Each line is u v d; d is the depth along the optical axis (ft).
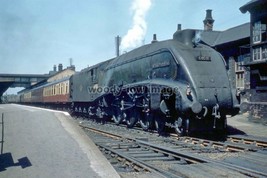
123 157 23.20
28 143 19.44
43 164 16.34
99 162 17.13
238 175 18.04
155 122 40.11
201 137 37.01
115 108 54.19
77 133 22.08
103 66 61.62
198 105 32.81
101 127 50.19
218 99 34.78
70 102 82.17
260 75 58.65
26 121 24.27
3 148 18.40
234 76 76.59
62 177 14.87
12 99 238.89
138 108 44.57
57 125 23.52
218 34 87.45
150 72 42.73
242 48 73.67
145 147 28.09
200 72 35.53
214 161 21.35
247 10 62.28
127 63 50.29
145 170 19.66
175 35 41.57
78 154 18.10
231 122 59.93
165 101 37.09
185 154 23.25
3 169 15.44
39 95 129.90
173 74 37.52
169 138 35.17
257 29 60.23
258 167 20.45
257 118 57.93
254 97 59.67
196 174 18.31
